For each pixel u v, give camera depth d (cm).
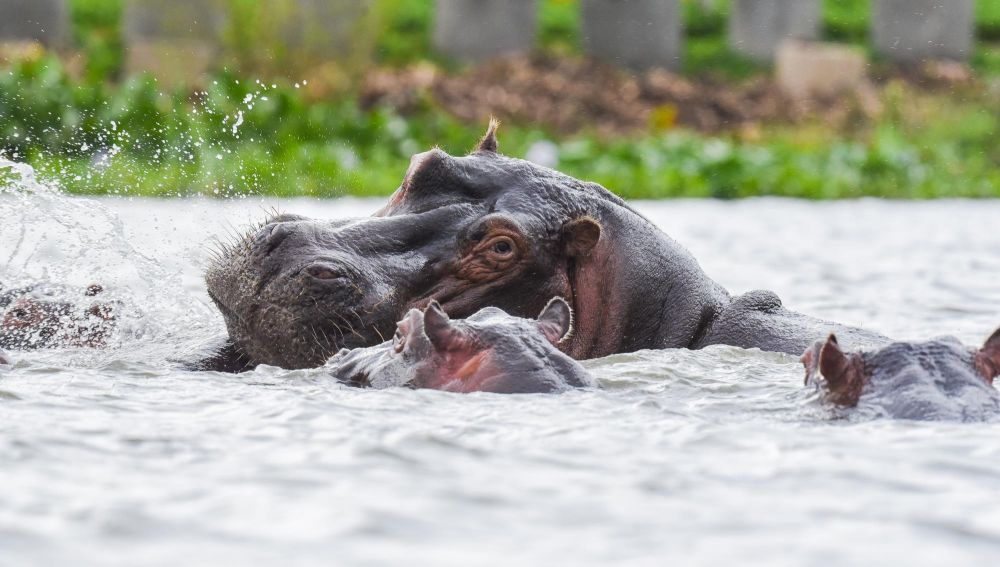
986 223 6919
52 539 1314
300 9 10831
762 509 1459
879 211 7769
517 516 1421
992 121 11531
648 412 1916
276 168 7838
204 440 1703
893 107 11744
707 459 1659
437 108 10531
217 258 2502
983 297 4056
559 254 2536
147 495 1464
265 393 2027
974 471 1608
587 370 2181
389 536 1345
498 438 1742
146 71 10300
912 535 1376
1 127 7850
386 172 8312
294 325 2358
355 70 10862
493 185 2559
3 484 1491
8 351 2498
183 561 1260
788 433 1800
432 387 2069
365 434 1741
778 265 4984
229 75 9600
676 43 12888
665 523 1407
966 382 1944
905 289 4259
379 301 2386
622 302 2583
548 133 10662
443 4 12719
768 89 12288
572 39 13875
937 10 13138
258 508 1425
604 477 1573
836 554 1316
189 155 7800
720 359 2452
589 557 1296
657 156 9312
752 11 13362
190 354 2484
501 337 2095
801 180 9000
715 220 6981
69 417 1817
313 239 2406
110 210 3328
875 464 1636
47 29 11662
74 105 8112
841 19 14575
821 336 2620
